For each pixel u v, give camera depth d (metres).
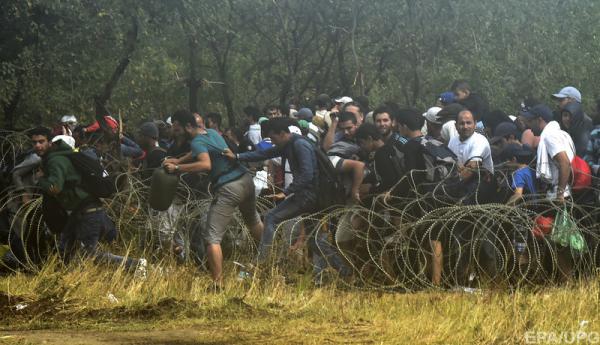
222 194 12.47
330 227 13.09
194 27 24.50
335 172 13.05
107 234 13.02
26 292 11.36
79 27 22.58
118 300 11.09
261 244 12.83
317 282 12.59
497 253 12.35
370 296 11.55
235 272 12.62
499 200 12.87
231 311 10.55
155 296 11.25
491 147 14.29
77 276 11.83
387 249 12.58
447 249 12.50
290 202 12.98
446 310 10.10
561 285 11.91
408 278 12.29
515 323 9.25
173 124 12.84
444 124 13.59
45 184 12.48
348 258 12.68
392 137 12.93
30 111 23.22
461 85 15.99
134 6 23.14
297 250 12.90
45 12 21.14
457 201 12.55
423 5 27.58
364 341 8.75
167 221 13.57
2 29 21.95
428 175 12.65
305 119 17.83
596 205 12.69
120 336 9.00
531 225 12.16
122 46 24.38
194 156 12.45
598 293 10.65
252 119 19.27
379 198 12.85
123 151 15.68
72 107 23.19
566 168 12.50
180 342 8.68
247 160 12.88
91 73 23.28
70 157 12.68
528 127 15.27
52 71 22.66
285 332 9.23
